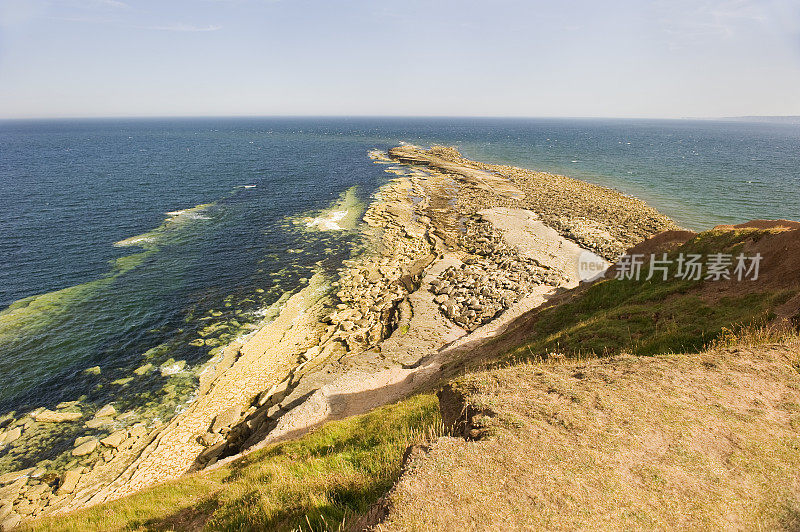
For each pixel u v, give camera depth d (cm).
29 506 2316
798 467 813
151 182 10088
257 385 3325
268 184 10181
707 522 681
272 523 938
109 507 1680
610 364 1245
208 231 6681
